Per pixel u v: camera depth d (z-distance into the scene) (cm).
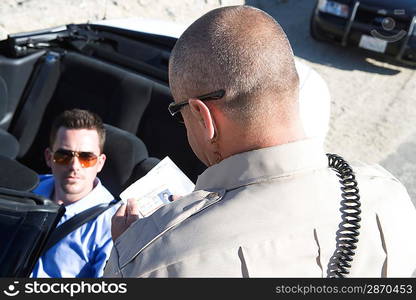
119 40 366
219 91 97
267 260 92
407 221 105
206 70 97
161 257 92
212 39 97
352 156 456
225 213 95
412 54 582
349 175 102
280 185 97
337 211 97
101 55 353
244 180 99
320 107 306
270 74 96
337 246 95
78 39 363
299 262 93
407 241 104
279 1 727
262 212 94
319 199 97
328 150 460
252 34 97
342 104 532
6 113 347
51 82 348
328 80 572
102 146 258
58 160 245
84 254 221
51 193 259
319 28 624
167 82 331
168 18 589
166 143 310
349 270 97
